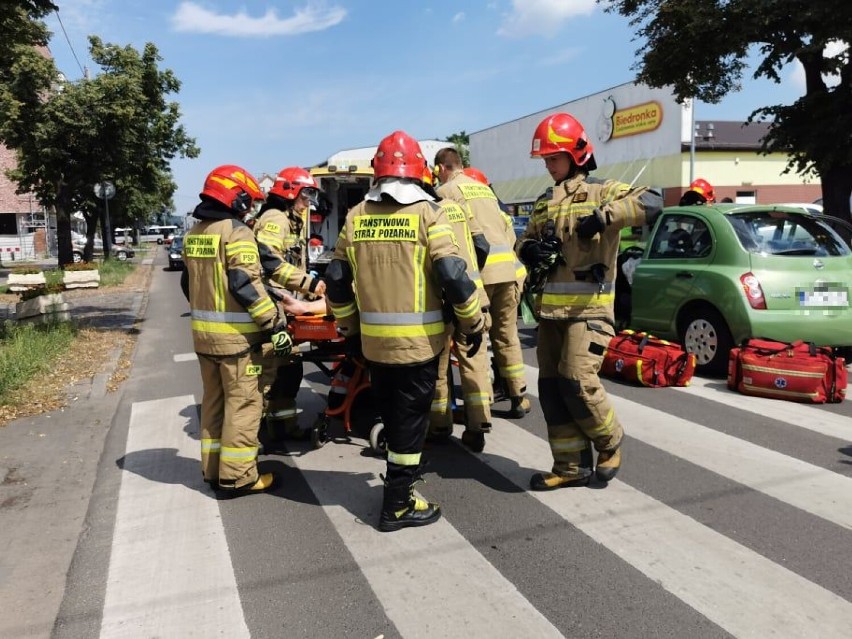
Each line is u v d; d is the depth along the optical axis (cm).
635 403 591
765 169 2458
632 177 2558
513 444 502
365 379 516
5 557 356
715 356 678
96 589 322
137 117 2236
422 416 363
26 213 4700
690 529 358
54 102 2097
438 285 347
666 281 719
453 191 502
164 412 626
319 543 358
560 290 386
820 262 654
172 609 302
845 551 331
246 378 402
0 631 291
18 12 956
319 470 464
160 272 2823
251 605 303
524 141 3362
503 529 365
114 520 395
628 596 298
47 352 840
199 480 453
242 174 402
